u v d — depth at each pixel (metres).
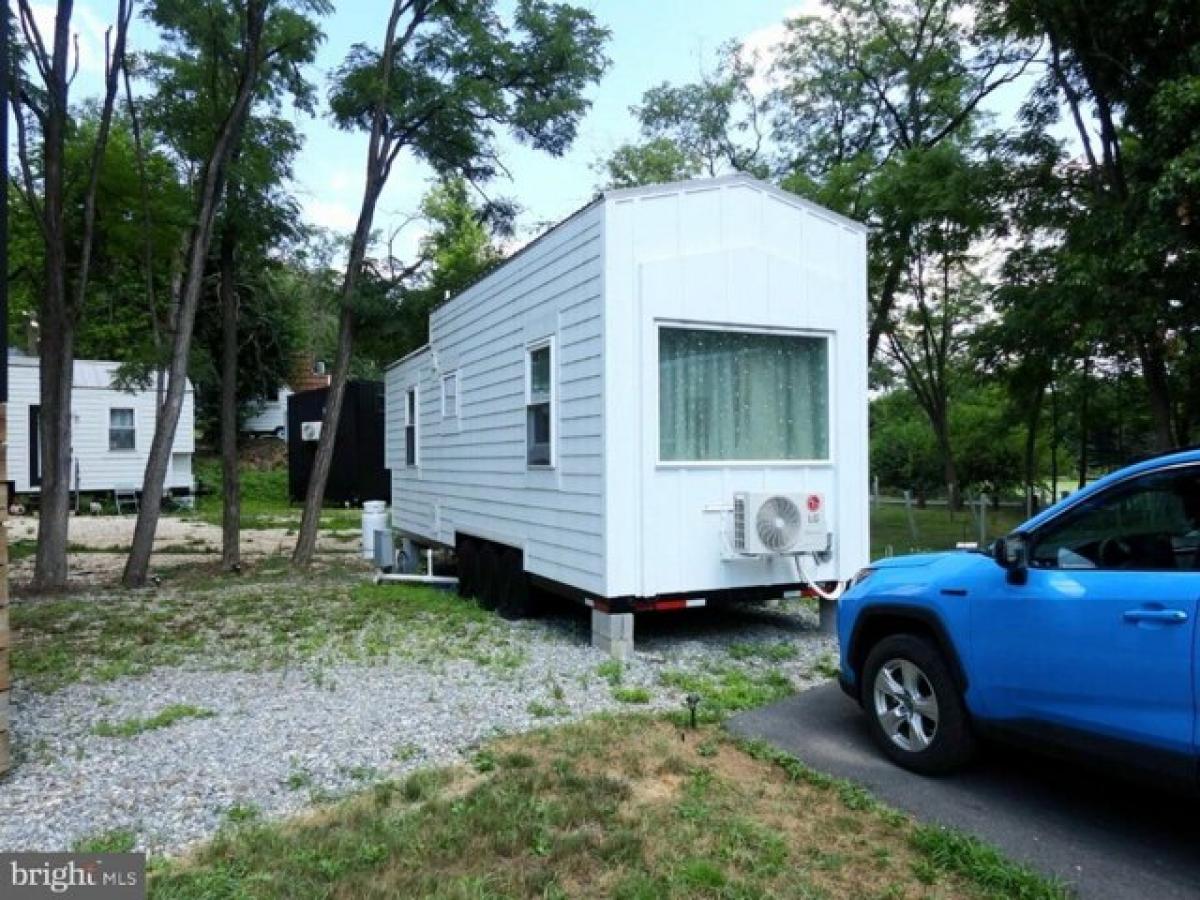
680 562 6.13
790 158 18.33
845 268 6.89
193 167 12.13
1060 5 9.52
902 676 3.93
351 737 4.34
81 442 21.39
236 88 11.11
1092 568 3.13
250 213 11.98
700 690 5.14
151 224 12.11
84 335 25.05
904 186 13.35
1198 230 7.72
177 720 4.70
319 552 14.11
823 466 6.70
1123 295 8.77
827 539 6.45
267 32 11.05
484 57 11.65
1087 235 9.39
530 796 3.46
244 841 3.10
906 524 16.47
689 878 2.77
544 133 12.08
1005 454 23.06
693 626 7.21
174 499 22.69
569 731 4.32
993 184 11.55
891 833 3.14
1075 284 9.02
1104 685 2.95
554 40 11.59
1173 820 3.27
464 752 4.09
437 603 8.63
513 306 7.77
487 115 11.97
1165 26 8.61
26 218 13.44
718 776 3.73
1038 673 3.20
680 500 6.14
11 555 13.52
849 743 4.20
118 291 25.03
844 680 4.32
